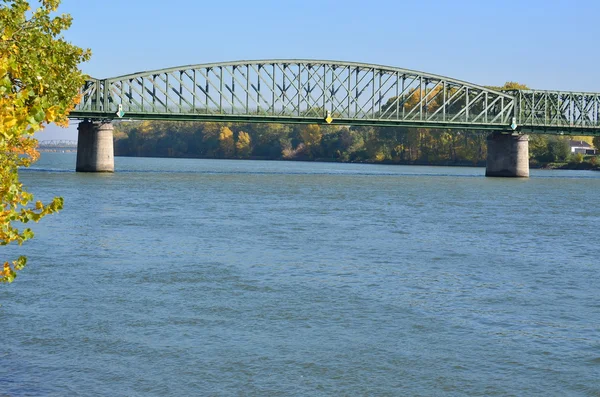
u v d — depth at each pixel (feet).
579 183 450.30
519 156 524.52
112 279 119.65
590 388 76.43
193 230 181.68
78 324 93.30
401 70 509.35
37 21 72.54
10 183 57.62
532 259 151.02
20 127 52.13
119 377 76.33
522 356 85.40
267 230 186.09
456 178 497.05
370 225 204.33
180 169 582.35
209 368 79.41
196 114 453.58
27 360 80.23
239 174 492.54
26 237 58.23
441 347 88.02
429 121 506.07
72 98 78.89
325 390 74.54
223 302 106.52
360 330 94.12
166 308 102.32
